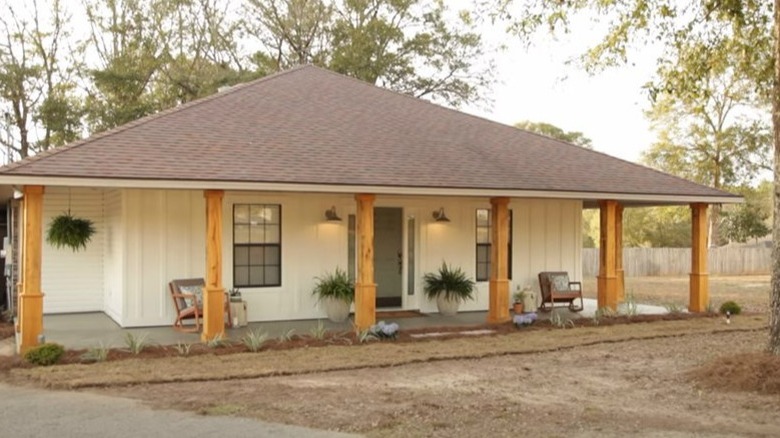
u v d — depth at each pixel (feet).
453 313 47.06
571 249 52.90
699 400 24.54
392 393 25.08
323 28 113.50
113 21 107.96
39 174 30.83
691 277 49.80
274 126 43.21
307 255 44.50
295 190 36.04
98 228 47.73
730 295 71.05
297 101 48.96
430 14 112.88
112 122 93.61
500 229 42.91
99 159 33.47
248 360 30.86
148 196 40.65
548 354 33.81
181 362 30.27
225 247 42.09
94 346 33.68
